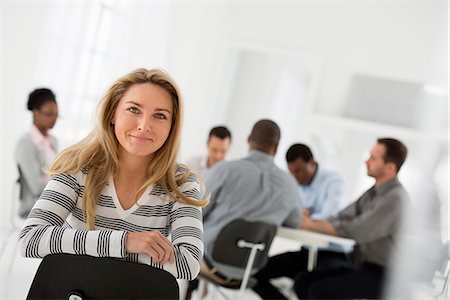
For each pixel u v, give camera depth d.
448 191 2.15
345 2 5.95
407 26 5.76
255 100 6.11
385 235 3.13
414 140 5.62
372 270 3.16
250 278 3.07
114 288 1.21
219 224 3.02
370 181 5.70
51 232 1.26
